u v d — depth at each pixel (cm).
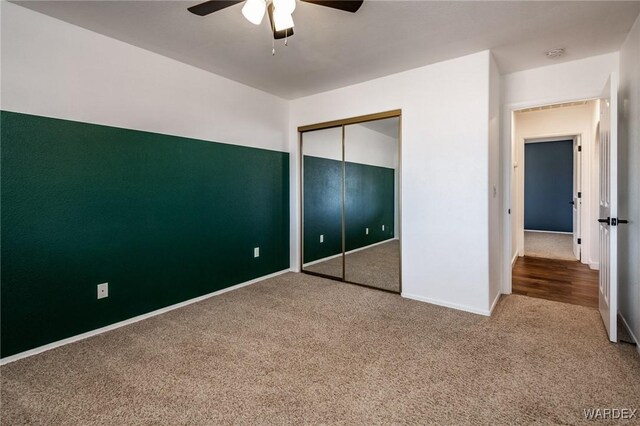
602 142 273
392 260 376
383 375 192
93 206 249
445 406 164
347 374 193
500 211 338
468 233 291
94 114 249
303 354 217
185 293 315
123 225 267
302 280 397
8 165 208
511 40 259
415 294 326
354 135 391
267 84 370
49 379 189
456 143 295
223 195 351
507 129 337
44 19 223
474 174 286
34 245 220
